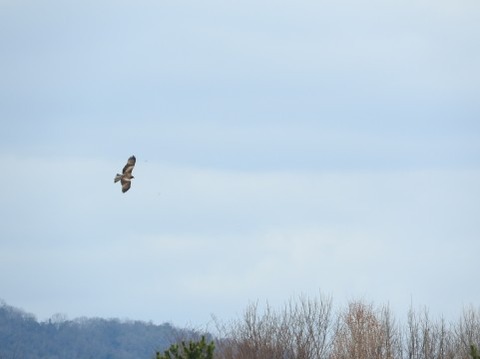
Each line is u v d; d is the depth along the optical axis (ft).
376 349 209.97
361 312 215.10
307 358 201.77
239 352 194.59
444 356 211.20
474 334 211.41
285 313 208.13
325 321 210.79
